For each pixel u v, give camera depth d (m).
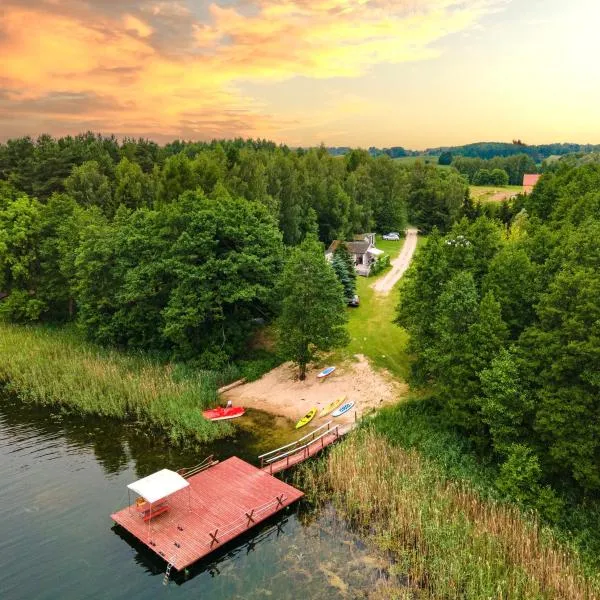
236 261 51.84
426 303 42.31
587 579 25.97
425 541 28.31
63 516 31.92
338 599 25.17
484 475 33.88
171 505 31.81
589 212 49.03
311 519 31.31
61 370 51.50
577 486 32.38
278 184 98.00
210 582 26.75
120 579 27.06
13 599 25.67
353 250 84.12
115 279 57.69
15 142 128.00
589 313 30.45
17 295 66.62
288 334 47.94
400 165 165.88
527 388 33.19
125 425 43.31
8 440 41.00
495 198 164.50
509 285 37.75
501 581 25.05
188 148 168.00
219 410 44.25
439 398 38.44
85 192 96.75
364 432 38.09
